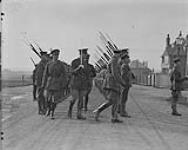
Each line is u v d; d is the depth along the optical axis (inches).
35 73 340.5
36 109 334.6
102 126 260.4
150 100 471.8
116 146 187.0
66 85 322.7
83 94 312.5
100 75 340.8
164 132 237.3
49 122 274.1
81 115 305.6
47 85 316.2
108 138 207.8
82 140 202.2
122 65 329.7
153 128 251.1
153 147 183.9
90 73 322.7
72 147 181.8
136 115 333.1
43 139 201.3
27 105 351.3
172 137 220.2
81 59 318.3
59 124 262.4
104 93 313.3
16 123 251.4
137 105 414.9
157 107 393.1
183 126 265.1
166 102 445.4
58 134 217.6
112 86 294.2
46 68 319.6
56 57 318.3
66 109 355.6
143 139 209.2
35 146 183.2
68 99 351.3
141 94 567.5
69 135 213.2
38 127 243.9
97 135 219.3
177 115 336.5
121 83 297.9
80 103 310.3
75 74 313.3
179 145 194.2
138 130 245.1
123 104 329.1
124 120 299.9
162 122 285.6
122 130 243.4
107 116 325.1
